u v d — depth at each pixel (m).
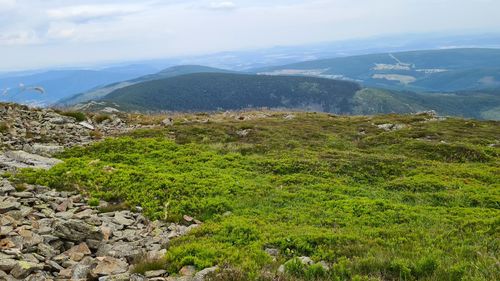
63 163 24.28
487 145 41.97
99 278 11.10
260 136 39.69
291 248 13.66
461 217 18.06
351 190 23.47
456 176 28.12
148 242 14.81
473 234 14.88
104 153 29.55
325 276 11.24
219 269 11.48
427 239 14.28
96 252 13.72
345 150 36.94
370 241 13.92
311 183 24.78
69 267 12.01
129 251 13.48
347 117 60.16
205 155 30.17
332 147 37.88
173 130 40.00
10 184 19.11
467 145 37.72
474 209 20.17
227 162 28.59
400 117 58.38
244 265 11.77
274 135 40.38
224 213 18.39
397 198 22.58
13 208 15.74
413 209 19.47
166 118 48.44
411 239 14.46
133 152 29.97
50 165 24.56
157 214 17.70
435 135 44.47
